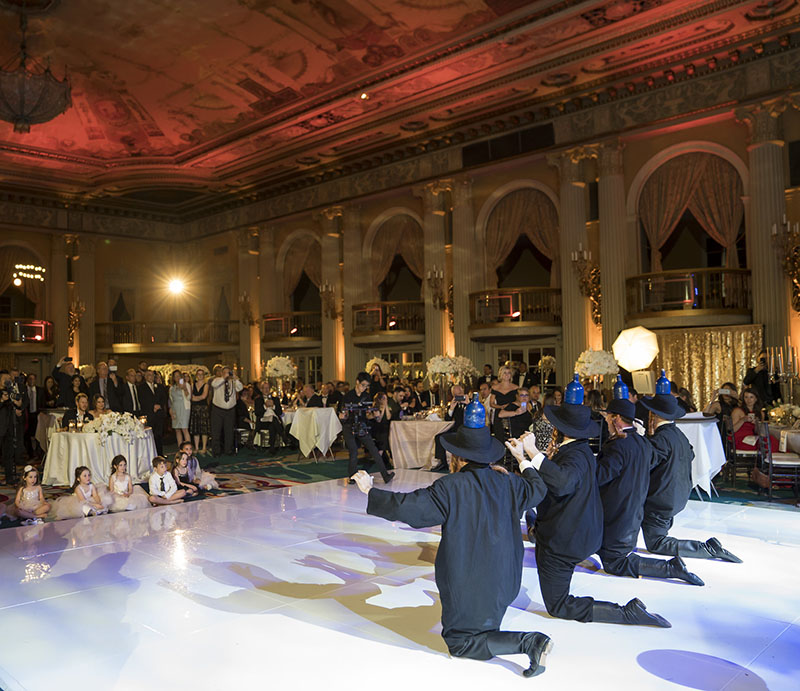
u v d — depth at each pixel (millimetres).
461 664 3512
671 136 15000
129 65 16062
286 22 14086
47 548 5938
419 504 3279
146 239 24812
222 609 4336
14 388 10477
